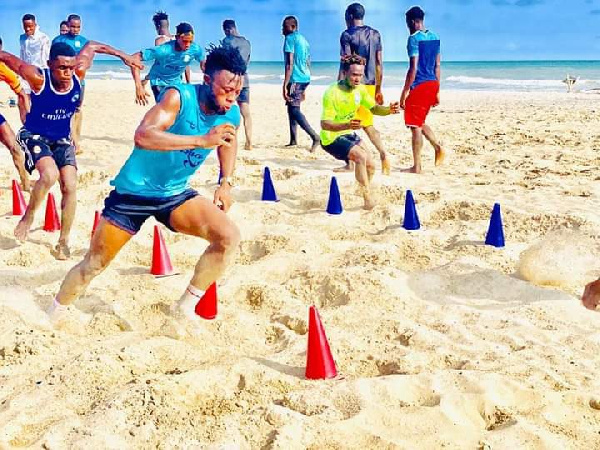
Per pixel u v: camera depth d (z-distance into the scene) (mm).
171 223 4551
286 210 8078
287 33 11562
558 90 36844
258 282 5621
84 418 3617
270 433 3541
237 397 3957
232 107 4457
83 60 6188
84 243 6750
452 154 11828
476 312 5086
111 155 11297
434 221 7711
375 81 10141
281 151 11867
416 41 9430
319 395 3891
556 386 4004
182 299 4680
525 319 5012
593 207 7805
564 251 6000
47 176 6000
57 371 4066
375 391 3939
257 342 4707
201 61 10289
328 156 11461
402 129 15461
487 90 37156
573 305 5223
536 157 11320
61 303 4746
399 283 5578
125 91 27312
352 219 7676
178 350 4445
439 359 4395
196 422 3662
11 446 3471
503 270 6055
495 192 8672
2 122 7883
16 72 5922
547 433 3502
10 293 5238
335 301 5453
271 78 52781
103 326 4871
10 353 4359
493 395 3855
